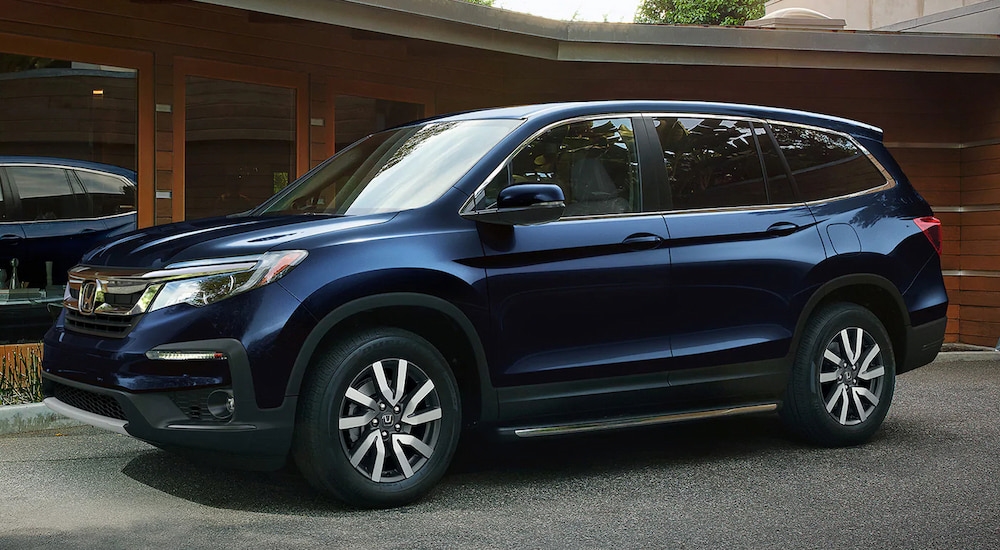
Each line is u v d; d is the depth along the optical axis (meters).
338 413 4.22
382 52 10.68
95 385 4.22
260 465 4.20
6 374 6.90
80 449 5.55
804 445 5.82
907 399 7.57
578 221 4.84
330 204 4.96
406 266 4.32
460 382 4.79
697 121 5.41
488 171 4.71
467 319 4.49
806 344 5.52
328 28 9.39
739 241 5.25
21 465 5.16
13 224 8.18
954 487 4.84
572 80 11.97
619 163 5.07
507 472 5.12
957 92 12.30
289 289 4.12
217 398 4.09
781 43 10.61
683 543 3.92
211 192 9.44
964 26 13.85
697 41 10.38
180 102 9.20
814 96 12.25
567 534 4.03
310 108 10.12
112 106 8.79
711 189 5.30
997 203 11.87
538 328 4.69
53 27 8.39
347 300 4.21
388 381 4.39
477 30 9.46
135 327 4.12
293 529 4.04
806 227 5.51
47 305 8.35
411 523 4.16
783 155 5.63
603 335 4.86
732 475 5.07
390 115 10.79
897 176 6.08
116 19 8.77
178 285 4.10
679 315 5.05
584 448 5.73
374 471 4.32
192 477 4.91
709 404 5.31
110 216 8.76
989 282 11.95
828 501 4.57
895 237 5.82
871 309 5.96
